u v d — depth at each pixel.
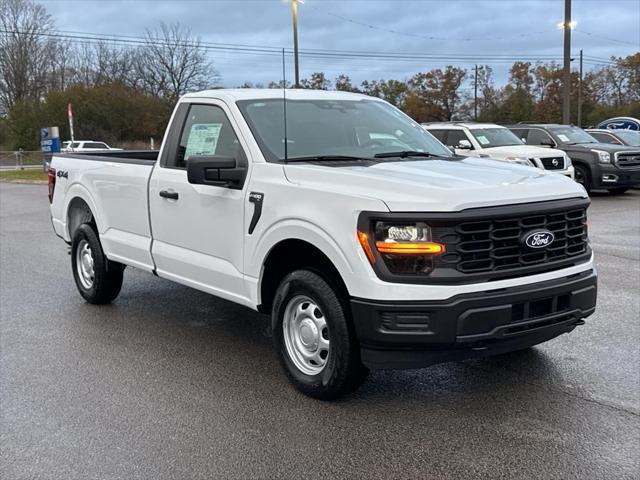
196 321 6.32
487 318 3.71
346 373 4.08
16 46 66.44
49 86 68.12
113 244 6.34
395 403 4.30
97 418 4.16
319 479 3.39
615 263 8.40
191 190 5.18
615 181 15.88
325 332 4.26
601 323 5.87
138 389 4.62
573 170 14.95
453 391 4.47
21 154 45.66
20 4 66.12
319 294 4.13
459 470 3.45
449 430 3.90
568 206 4.09
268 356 5.30
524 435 3.81
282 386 4.64
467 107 71.50
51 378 4.86
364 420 4.05
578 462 3.49
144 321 6.32
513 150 14.60
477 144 15.23
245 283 4.73
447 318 3.66
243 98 5.12
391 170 4.27
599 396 4.34
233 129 4.95
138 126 57.53
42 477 3.46
